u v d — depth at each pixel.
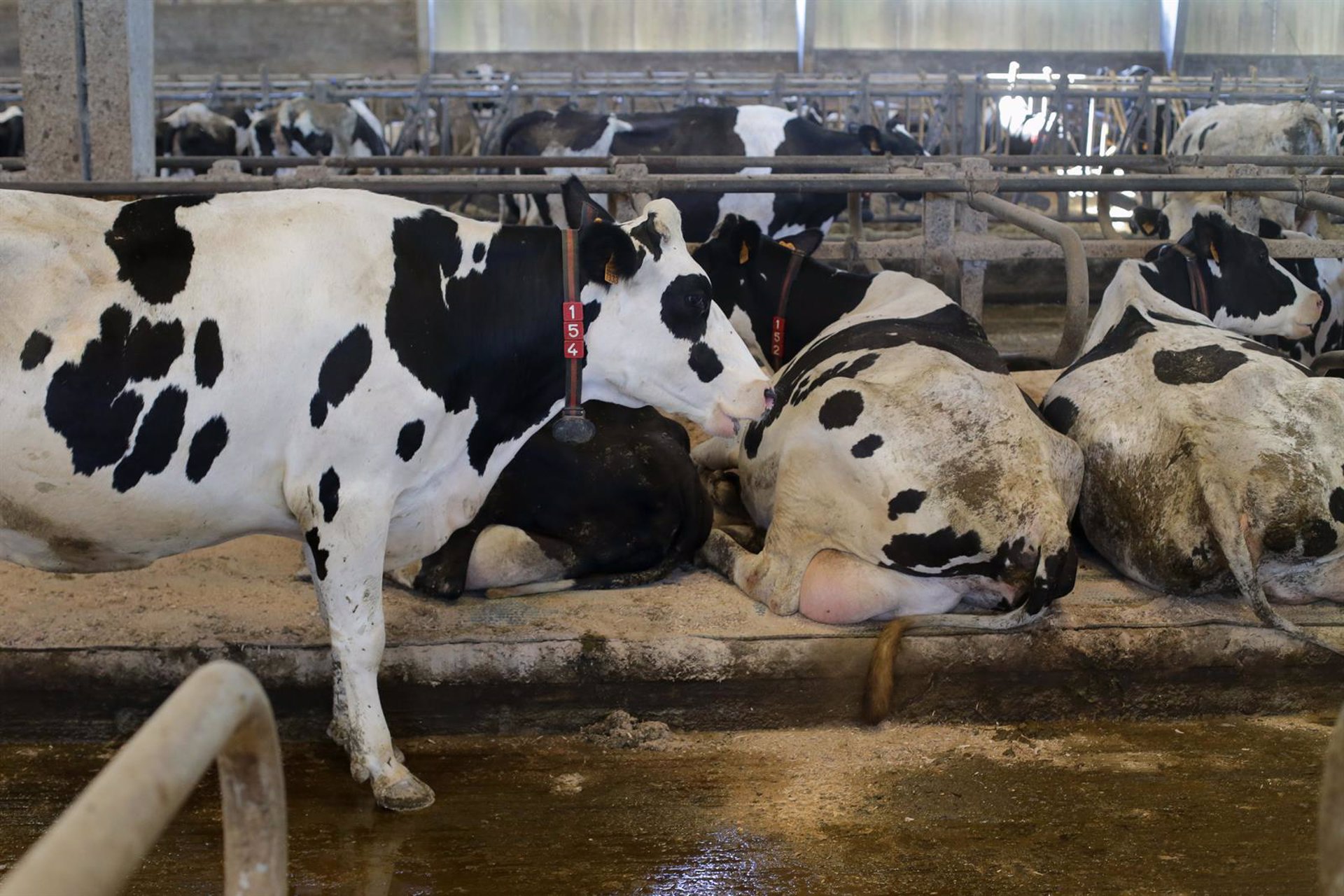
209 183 5.55
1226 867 3.08
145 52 6.35
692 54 22.67
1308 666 3.94
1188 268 5.44
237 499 3.10
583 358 3.40
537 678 3.72
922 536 3.74
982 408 3.85
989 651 3.83
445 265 3.24
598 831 3.21
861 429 3.82
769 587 4.01
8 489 2.89
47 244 2.83
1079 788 3.48
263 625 3.76
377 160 7.61
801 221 10.00
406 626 3.81
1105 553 4.37
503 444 3.48
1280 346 7.66
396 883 2.96
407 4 21.53
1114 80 15.35
